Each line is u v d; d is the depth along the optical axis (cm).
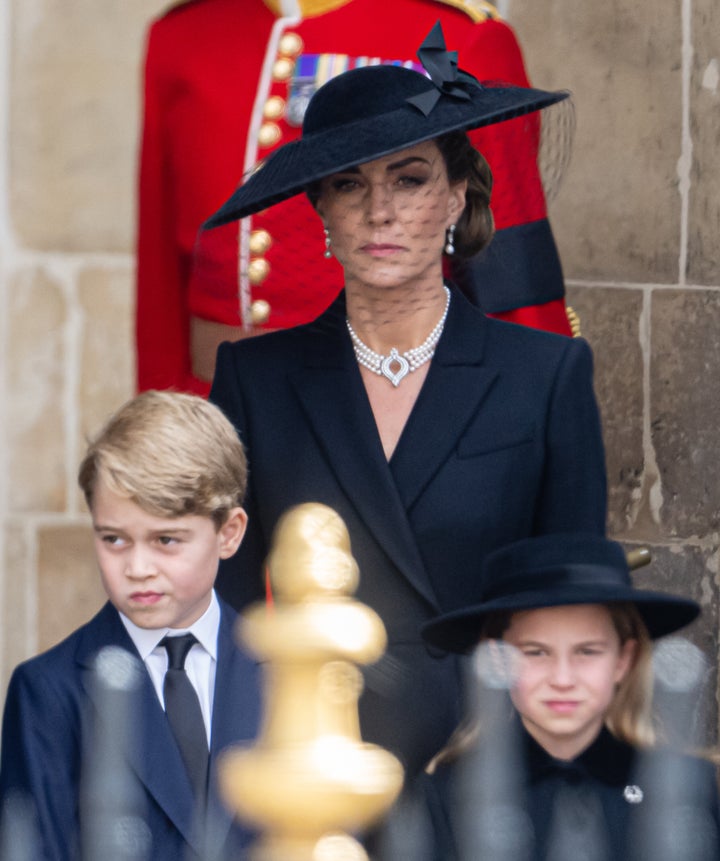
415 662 1065
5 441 1850
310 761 561
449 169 1096
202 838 973
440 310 1113
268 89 1406
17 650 1853
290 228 1349
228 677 1023
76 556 1852
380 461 1083
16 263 1848
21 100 1842
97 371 1853
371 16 1405
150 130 1458
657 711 996
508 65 1408
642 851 962
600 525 1108
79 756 995
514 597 988
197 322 1421
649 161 1694
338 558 600
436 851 960
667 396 1692
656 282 1695
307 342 1132
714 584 1672
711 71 1664
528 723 993
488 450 1090
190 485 1000
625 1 1694
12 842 754
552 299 1303
